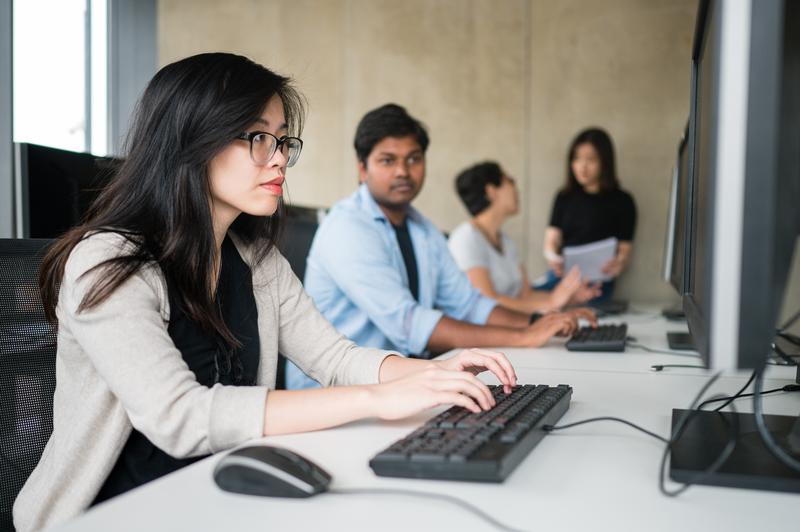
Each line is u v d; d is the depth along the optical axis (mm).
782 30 596
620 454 858
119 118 5156
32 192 1530
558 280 4652
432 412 1070
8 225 1538
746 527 638
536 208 5238
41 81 4246
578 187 4766
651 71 5016
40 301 1173
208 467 818
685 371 1512
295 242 2354
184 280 1076
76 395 1030
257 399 941
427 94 5414
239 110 1082
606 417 1000
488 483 752
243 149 1099
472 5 5312
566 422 1028
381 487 742
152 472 1023
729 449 741
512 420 909
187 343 1086
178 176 1082
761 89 599
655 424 1015
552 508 683
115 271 994
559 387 1139
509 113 5270
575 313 2240
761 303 610
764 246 605
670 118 4996
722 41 607
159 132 1099
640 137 5039
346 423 1009
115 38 5094
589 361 1669
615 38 5070
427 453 770
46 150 1546
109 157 1649
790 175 638
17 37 4012
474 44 5316
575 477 773
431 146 5414
